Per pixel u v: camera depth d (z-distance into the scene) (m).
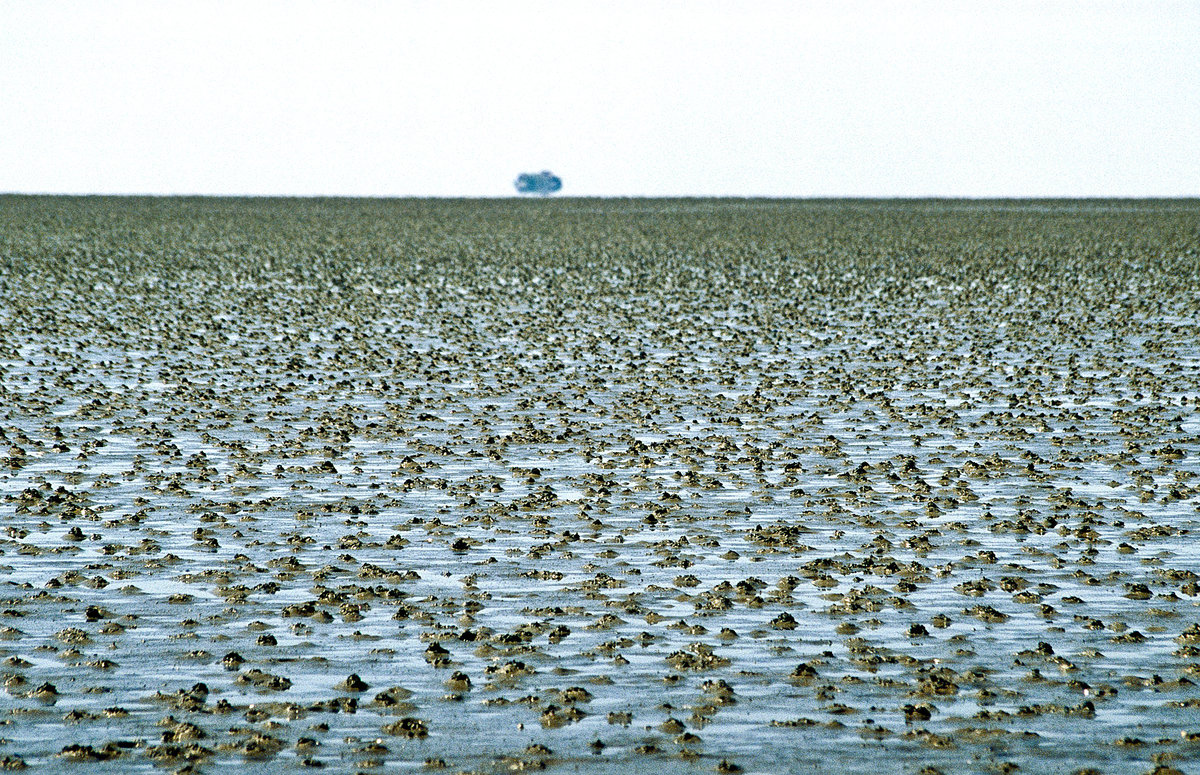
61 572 39.38
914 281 147.38
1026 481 51.72
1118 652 32.84
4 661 32.03
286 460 55.84
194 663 32.12
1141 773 26.38
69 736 28.06
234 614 35.62
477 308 118.88
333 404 70.19
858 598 36.84
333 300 126.25
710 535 43.69
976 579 38.81
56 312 113.25
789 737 28.06
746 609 36.25
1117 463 54.97
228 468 54.31
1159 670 31.62
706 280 148.75
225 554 41.31
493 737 28.11
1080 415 66.31
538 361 85.94
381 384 76.56
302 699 30.02
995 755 27.17
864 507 47.56
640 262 175.88
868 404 69.88
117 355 88.62
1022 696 30.16
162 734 27.97
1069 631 34.34
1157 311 114.81
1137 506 47.56
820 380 78.00
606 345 94.06
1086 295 129.38
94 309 116.44
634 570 39.69
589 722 28.86
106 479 51.81
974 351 90.50
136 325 105.06
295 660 32.38
